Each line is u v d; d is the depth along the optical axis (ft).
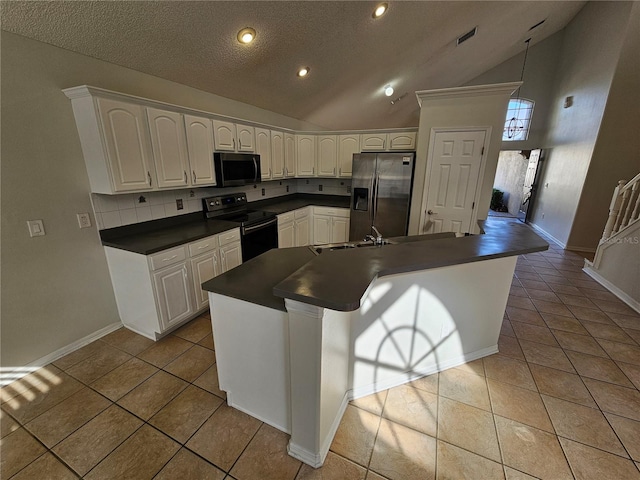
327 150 15.43
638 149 15.05
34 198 6.70
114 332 8.59
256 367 5.43
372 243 8.24
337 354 5.22
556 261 15.33
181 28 7.30
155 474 4.79
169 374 6.97
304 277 4.77
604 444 5.31
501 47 19.63
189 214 10.62
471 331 7.29
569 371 7.16
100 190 7.48
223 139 10.27
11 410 5.98
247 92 11.44
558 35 21.94
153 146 7.98
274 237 12.66
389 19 10.19
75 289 7.68
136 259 7.58
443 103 12.01
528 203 24.62
